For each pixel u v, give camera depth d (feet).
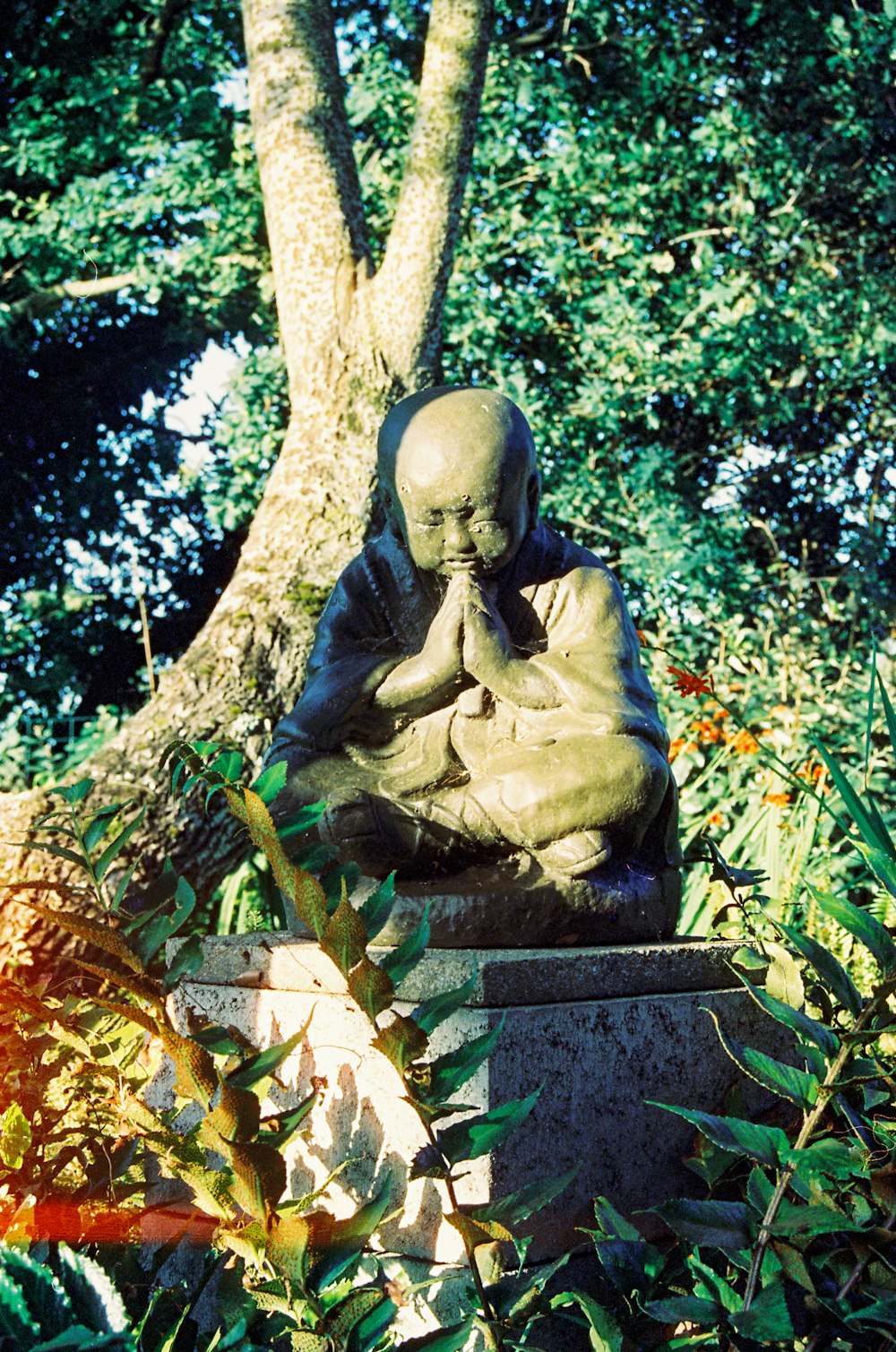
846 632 30.17
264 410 31.65
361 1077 7.06
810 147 31.53
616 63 32.01
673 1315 5.09
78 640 35.35
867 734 7.14
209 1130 5.15
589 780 7.88
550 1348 6.54
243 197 30.78
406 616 9.03
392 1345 5.90
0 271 33.42
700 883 14.85
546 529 9.25
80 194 30.19
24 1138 6.72
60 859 14.52
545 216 30.81
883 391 32.65
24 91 32.12
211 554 36.88
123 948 5.92
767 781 17.01
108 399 36.76
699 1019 7.71
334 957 5.11
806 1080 5.36
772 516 34.32
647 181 31.24
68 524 35.88
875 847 5.79
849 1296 5.45
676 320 30.99
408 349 19.99
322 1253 5.23
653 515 28.68
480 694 8.48
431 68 20.93
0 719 33.06
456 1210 5.37
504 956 6.98
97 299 34.27
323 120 20.67
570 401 31.12
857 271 31.27
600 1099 7.06
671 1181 7.37
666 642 23.86
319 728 8.49
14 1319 4.28
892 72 31.58
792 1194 6.57
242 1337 5.42
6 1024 7.38
